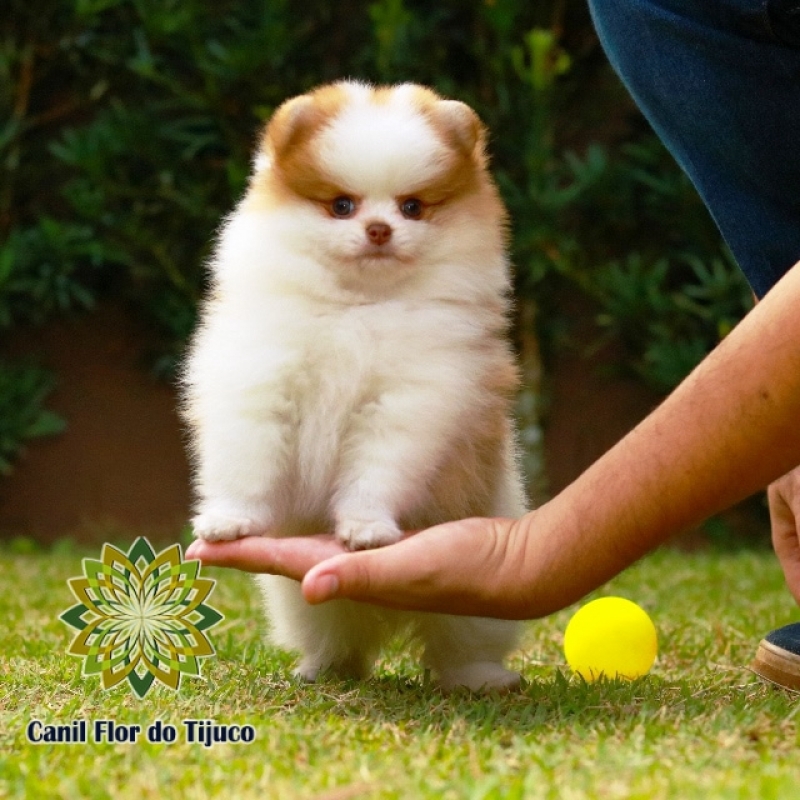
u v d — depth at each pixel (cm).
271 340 410
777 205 470
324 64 1066
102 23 1057
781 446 335
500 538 365
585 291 1048
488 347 434
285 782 290
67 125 1098
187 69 1064
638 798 269
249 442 405
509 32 1006
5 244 1032
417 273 422
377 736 338
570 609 643
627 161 1059
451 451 414
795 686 431
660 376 994
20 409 1027
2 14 1054
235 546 378
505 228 462
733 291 976
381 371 409
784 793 268
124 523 1088
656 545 359
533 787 280
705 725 348
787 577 503
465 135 442
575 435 1091
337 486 419
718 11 447
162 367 1048
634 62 479
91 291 1072
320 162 423
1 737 340
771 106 450
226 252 440
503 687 422
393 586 351
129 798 280
